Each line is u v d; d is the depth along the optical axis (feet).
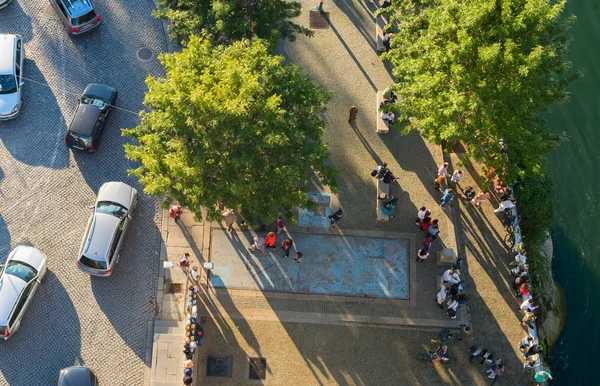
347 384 107.45
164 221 118.62
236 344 109.19
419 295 114.52
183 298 112.27
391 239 119.03
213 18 110.63
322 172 103.40
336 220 116.78
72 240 116.78
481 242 119.96
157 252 115.85
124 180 122.72
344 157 125.90
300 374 107.76
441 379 108.68
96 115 123.13
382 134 128.77
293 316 111.96
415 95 109.81
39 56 134.00
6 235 116.47
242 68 92.58
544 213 123.03
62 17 133.90
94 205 115.65
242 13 112.47
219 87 89.40
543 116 151.43
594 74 156.87
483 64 97.81
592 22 164.14
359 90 133.80
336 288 114.52
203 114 88.84
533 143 107.14
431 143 128.47
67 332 108.99
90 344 108.37
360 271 116.06
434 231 114.52
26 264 110.22
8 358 106.73
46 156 124.36
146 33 137.90
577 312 130.11
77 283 112.98
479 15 95.66
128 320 110.42
